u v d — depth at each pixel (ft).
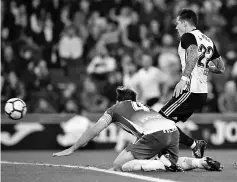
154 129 80.84
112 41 189.26
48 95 162.81
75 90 167.73
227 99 166.91
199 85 87.30
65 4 199.00
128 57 171.83
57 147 148.15
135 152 81.20
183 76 84.53
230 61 191.42
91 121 149.69
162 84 154.51
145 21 198.18
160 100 150.61
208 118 153.28
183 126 151.23
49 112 157.58
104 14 201.36
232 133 154.30
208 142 152.76
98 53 179.01
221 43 199.82
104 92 165.17
